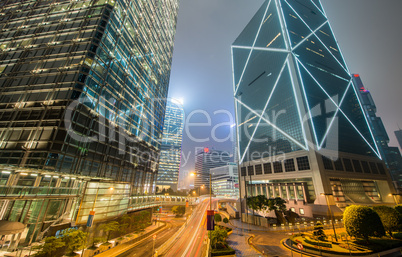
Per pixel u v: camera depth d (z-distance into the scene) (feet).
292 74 292.81
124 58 171.53
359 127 314.35
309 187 234.58
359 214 91.66
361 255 77.92
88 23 145.59
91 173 125.39
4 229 69.00
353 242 94.32
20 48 143.74
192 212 274.98
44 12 160.66
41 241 88.53
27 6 168.14
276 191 279.08
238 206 253.03
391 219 102.58
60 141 105.29
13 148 104.99
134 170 181.37
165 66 290.15
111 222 115.24
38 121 110.52
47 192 91.56
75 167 112.98
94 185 110.93
